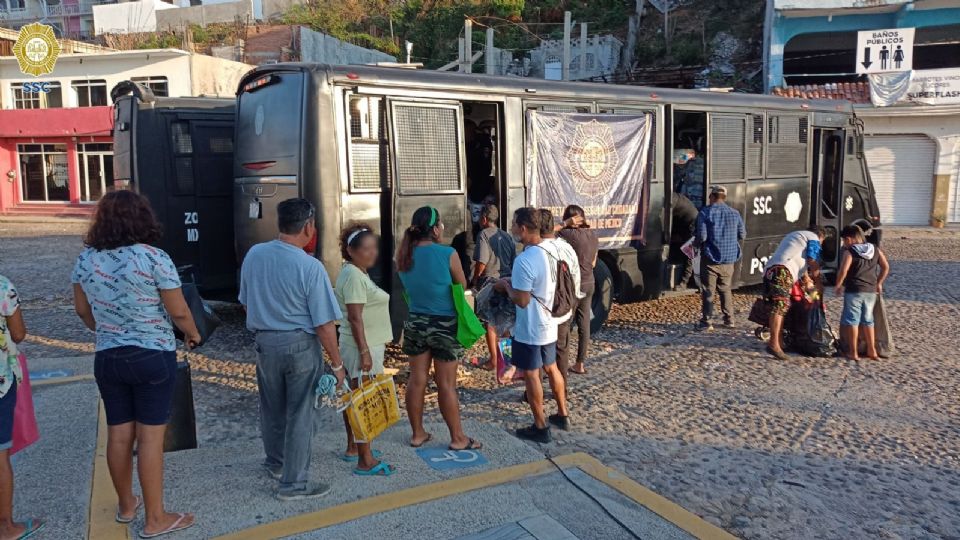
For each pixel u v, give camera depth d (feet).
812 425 19.40
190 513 13.21
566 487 14.82
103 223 11.76
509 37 117.91
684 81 84.17
